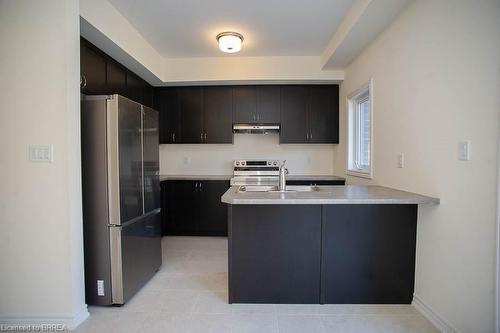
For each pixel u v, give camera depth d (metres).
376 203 1.86
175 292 2.27
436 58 1.80
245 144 4.34
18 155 1.79
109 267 2.01
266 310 2.00
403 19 2.18
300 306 2.05
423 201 1.81
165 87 4.02
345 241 2.05
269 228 2.05
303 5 2.42
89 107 1.97
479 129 1.47
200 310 2.00
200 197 3.91
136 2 2.36
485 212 1.44
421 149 1.97
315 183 3.76
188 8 2.46
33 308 1.82
